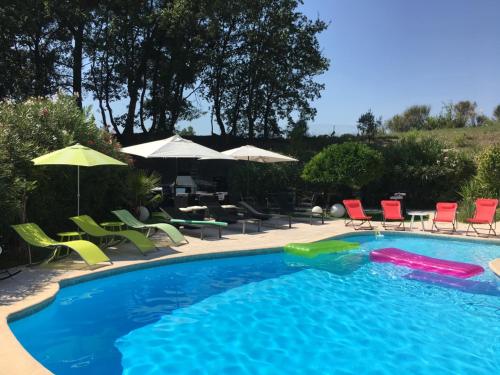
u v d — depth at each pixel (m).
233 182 19.81
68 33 25.69
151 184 13.88
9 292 6.44
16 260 8.46
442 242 12.55
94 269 7.82
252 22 28.11
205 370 4.74
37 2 21.92
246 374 4.67
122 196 12.98
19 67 25.16
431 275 8.84
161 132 28.75
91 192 11.37
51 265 8.08
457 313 6.70
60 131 10.38
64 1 22.44
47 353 5.06
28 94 24.56
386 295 7.54
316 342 5.55
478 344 5.58
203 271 8.91
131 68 26.50
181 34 25.56
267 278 8.52
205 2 23.86
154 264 8.70
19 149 8.72
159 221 13.90
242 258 10.00
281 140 32.06
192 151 12.63
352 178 16.25
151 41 26.62
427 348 5.44
